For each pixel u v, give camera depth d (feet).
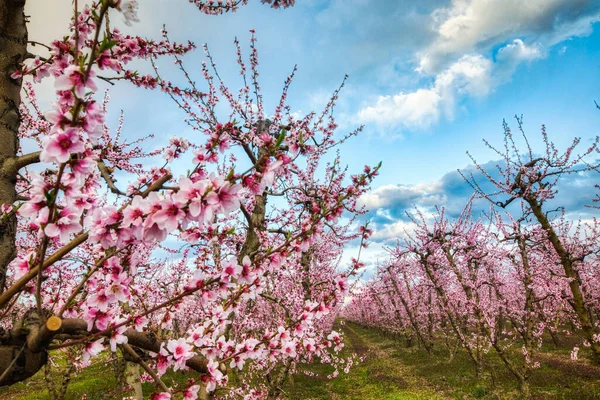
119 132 19.83
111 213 4.85
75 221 4.53
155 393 6.13
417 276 56.24
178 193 4.61
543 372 37.50
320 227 8.19
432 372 44.21
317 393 37.22
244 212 13.99
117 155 16.21
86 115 4.14
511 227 33.17
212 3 15.05
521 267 36.88
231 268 6.61
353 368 50.34
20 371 4.74
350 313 147.33
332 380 42.75
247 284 8.59
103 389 35.19
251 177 5.73
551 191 29.17
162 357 6.30
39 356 4.96
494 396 31.60
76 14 3.91
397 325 80.02
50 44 6.53
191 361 6.88
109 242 4.96
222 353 8.14
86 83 3.87
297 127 24.20
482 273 51.78
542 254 38.70
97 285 5.65
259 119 23.84
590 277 42.11
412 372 45.80
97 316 5.44
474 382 36.68
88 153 5.45
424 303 63.93
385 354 64.54
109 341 5.53
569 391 30.27
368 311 108.78
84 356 5.24
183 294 6.39
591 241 41.19
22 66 8.57
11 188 7.73
